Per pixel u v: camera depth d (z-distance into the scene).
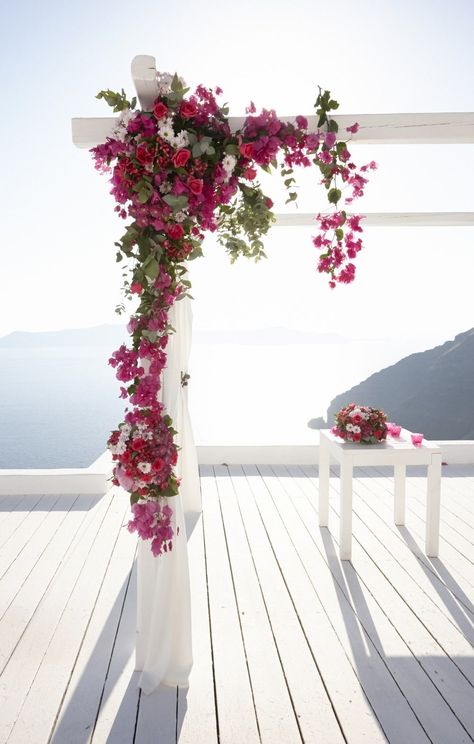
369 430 3.90
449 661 2.65
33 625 2.97
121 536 4.18
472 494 5.25
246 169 2.45
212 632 2.90
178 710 2.31
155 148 2.25
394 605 3.19
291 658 2.67
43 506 4.84
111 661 2.65
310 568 3.67
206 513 4.69
